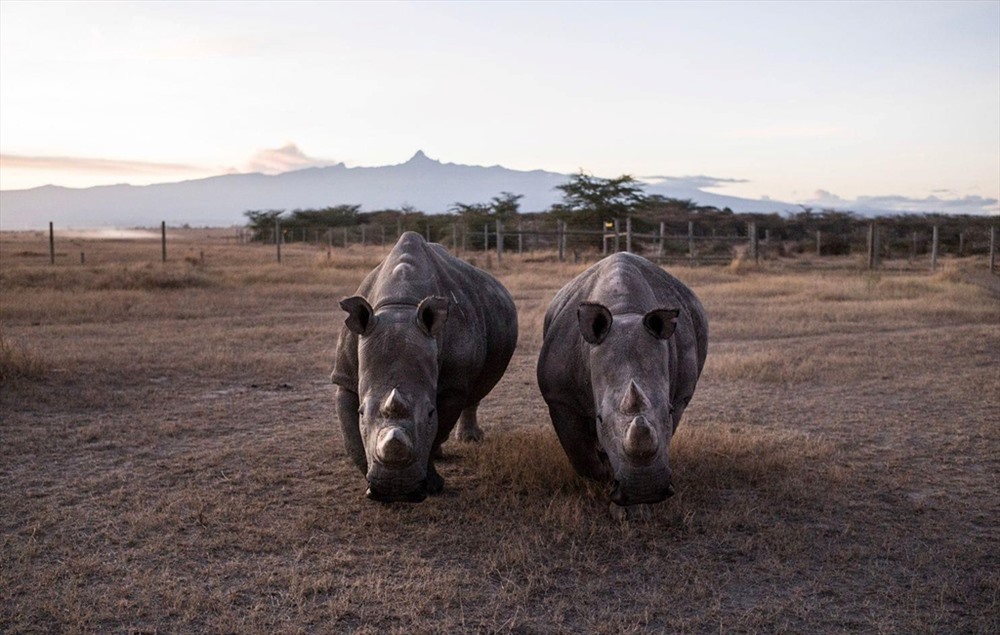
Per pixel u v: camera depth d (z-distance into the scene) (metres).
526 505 6.59
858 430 8.96
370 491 5.37
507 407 10.06
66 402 9.73
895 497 6.90
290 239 75.94
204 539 5.91
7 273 24.23
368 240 63.53
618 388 5.41
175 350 13.27
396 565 5.53
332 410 9.73
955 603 5.10
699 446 7.91
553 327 6.88
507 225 52.25
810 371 11.89
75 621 4.70
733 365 12.00
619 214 46.72
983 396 10.52
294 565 5.50
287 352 13.43
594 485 6.82
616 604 5.04
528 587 5.12
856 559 5.69
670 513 6.38
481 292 7.59
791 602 5.07
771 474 7.37
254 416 9.40
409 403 5.36
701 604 5.06
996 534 6.14
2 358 10.73
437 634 4.66
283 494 6.87
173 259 39.12
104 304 18.94
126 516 6.26
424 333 5.71
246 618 4.79
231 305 20.03
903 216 70.44
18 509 6.41
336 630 4.69
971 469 7.65
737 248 41.69
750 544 5.84
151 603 4.97
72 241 81.75
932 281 25.59
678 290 7.32
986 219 65.94
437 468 7.66
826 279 27.06
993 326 16.64
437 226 56.12
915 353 13.61
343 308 5.70
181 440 8.41
